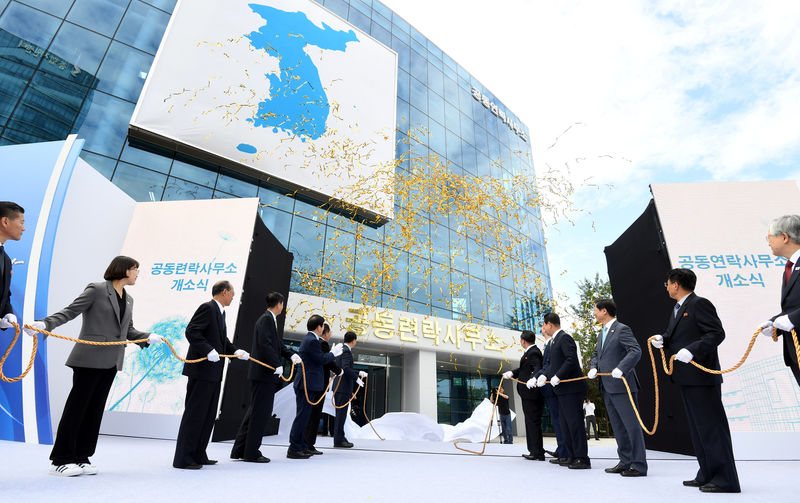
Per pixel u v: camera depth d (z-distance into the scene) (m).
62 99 10.11
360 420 10.38
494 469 3.82
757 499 2.49
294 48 13.27
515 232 17.80
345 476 3.17
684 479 3.29
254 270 7.13
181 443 3.26
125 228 7.20
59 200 5.23
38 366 4.56
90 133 10.09
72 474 2.69
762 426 5.17
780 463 4.66
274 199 11.98
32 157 5.52
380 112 14.63
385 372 13.45
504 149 21.77
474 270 15.94
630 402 3.57
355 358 13.19
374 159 13.77
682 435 5.62
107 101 10.59
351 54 14.69
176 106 10.77
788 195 6.31
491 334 14.39
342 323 11.63
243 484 2.69
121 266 3.09
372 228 13.80
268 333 4.06
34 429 4.34
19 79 9.81
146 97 10.45
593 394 17.16
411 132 16.70
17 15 10.30
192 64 11.29
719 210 6.25
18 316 4.58
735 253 5.98
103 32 11.27
